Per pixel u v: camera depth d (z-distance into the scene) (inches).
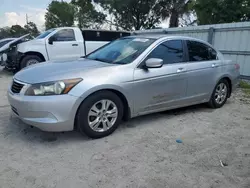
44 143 126.7
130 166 106.7
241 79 305.4
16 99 123.0
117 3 860.6
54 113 118.3
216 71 184.4
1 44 442.0
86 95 123.3
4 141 127.9
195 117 172.9
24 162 108.2
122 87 134.2
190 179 98.7
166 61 156.4
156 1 847.7
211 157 116.4
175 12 820.6
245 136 141.6
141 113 148.7
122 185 93.8
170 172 103.0
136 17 890.1
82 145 125.3
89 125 128.2
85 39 363.9
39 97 117.6
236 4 521.0
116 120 138.2
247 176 101.7
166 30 400.5
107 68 134.5
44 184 93.4
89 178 97.7
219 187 94.0
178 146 126.7
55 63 152.1
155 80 147.5
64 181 95.4
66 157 113.1
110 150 120.6
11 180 95.3
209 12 556.1
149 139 134.1
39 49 329.7
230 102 216.5
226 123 162.2
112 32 389.7
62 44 343.0
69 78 122.2
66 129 123.8
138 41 162.4
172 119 167.5
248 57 294.7
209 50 187.2
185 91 166.4
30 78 125.7
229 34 313.0
